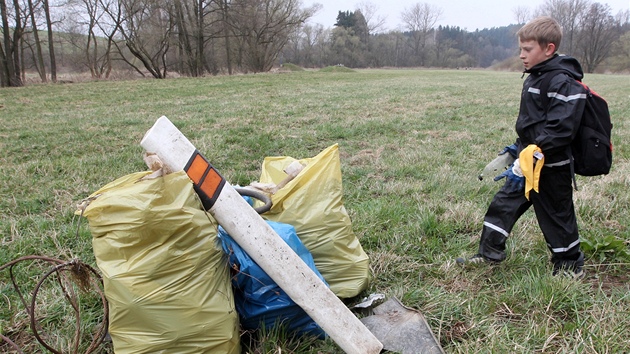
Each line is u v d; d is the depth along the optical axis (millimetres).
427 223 3836
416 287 2953
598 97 2684
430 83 25297
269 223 2480
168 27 36688
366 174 5773
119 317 2004
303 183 2773
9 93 19156
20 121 10914
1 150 7426
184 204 2002
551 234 2945
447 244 3576
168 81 26250
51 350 2154
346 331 2164
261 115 11102
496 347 2330
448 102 14461
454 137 8312
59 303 2752
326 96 16531
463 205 4340
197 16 37781
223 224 2186
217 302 2092
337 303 2197
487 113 11805
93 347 2244
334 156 2859
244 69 44250
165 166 2082
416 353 2303
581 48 71188
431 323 2590
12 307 2793
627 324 2477
